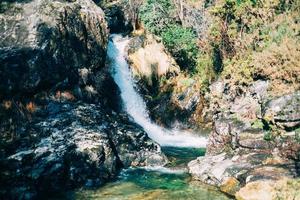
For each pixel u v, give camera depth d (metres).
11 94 19.11
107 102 26.27
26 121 19.22
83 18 25.42
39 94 20.89
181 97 28.09
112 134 20.81
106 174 18.50
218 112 24.69
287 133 17.48
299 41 21.22
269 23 24.27
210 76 27.38
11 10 21.77
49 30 22.08
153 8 31.83
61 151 17.92
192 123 26.88
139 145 21.12
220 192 16.22
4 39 20.56
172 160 21.31
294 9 23.66
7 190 15.84
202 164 18.69
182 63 30.36
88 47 25.58
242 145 18.20
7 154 16.89
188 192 16.39
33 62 20.64
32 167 16.86
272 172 15.73
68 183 17.58
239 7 25.97
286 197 14.04
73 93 23.19
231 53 26.11
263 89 20.55
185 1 31.81
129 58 30.23
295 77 19.56
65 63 22.91
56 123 19.70
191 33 30.30
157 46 30.64
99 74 26.73
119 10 34.62
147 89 29.53
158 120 28.12
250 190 14.88
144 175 18.97
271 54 21.05
